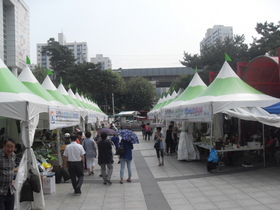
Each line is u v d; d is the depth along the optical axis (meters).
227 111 9.25
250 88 10.04
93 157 9.32
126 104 49.88
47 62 100.69
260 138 10.71
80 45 112.69
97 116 21.83
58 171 8.02
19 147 8.55
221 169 9.20
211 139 8.93
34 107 5.58
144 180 8.10
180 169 9.64
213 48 26.66
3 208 4.03
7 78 6.00
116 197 6.39
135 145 19.31
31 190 5.23
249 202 5.66
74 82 36.56
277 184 7.03
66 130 13.75
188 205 5.62
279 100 9.07
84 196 6.54
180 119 11.23
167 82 69.94
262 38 24.97
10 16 41.47
